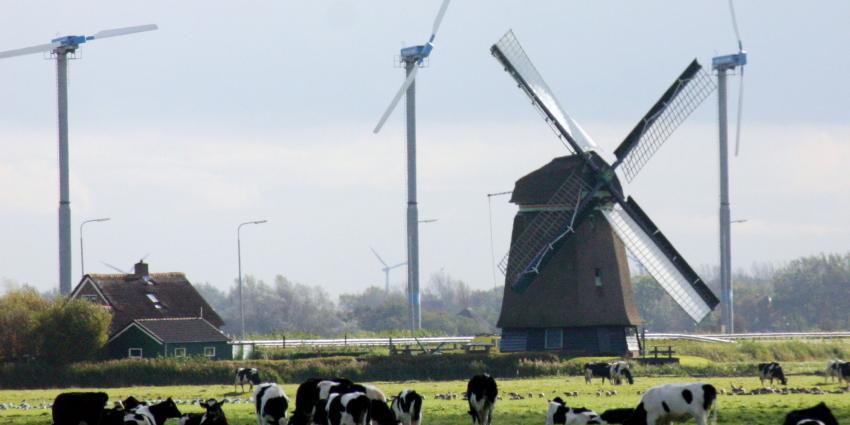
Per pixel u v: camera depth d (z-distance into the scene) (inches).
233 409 7854.3
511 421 6860.2
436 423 6796.3
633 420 6077.8
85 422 6122.1
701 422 5949.8
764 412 7003.0
